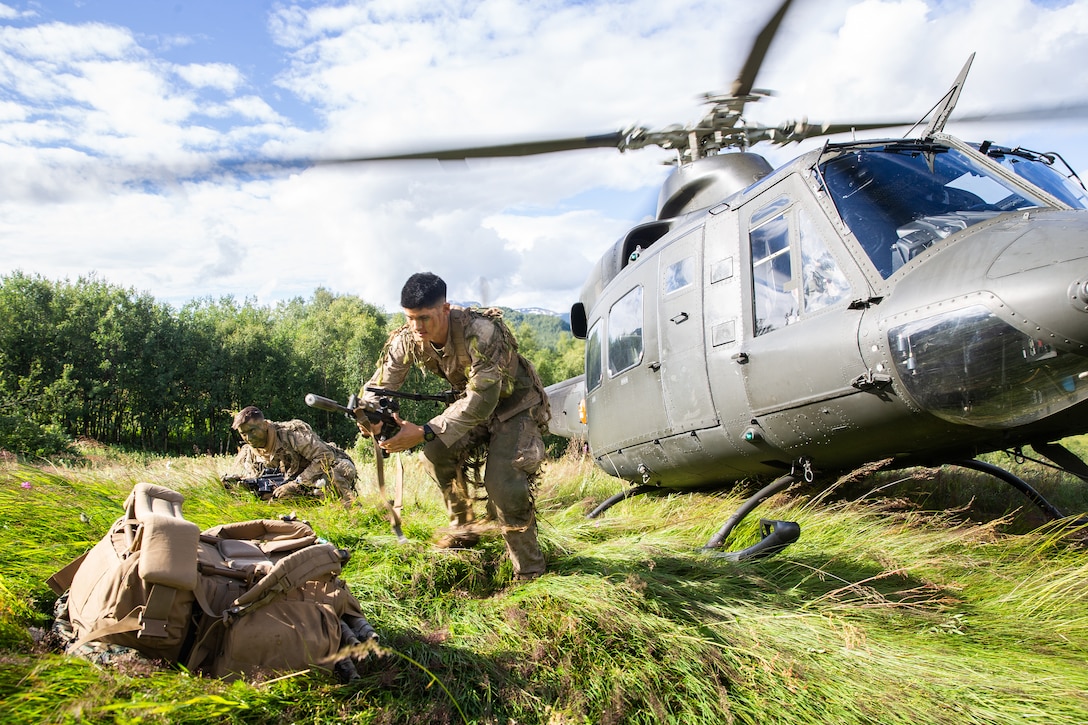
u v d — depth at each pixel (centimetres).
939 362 310
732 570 320
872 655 237
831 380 353
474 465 334
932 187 371
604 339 558
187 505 391
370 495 482
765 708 210
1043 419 304
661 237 512
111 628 178
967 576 323
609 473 583
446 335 295
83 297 3369
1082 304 267
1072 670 235
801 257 379
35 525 323
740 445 420
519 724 201
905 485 503
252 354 3772
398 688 207
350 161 293
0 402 1398
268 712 181
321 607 202
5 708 158
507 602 269
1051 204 344
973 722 202
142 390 3400
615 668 224
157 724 161
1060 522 374
